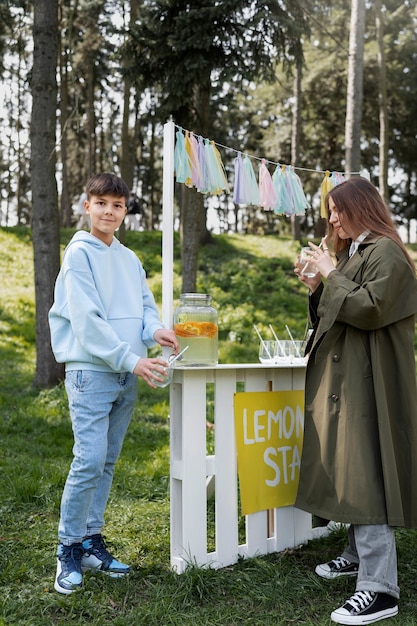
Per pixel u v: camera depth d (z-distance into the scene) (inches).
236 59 345.4
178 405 122.0
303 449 115.0
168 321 119.5
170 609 101.6
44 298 319.0
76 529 110.6
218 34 333.1
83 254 111.3
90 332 107.2
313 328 122.6
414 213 1104.2
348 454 105.7
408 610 105.3
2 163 1231.5
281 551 130.8
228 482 123.6
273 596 107.4
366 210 112.5
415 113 930.7
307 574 117.6
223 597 108.6
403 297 108.2
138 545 131.2
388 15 859.4
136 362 106.6
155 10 343.9
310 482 112.3
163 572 117.0
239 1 322.3
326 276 110.3
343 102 885.2
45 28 319.3
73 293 108.5
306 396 115.8
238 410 125.1
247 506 124.7
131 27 338.3
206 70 339.6
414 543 135.4
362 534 104.6
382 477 104.3
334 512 106.2
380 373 106.4
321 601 108.1
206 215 680.4
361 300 103.9
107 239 117.6
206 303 121.3
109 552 125.3
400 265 106.9
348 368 108.5
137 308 118.0
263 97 931.3
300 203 148.9
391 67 860.0
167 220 120.0
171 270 120.2
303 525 135.9
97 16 621.9
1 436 230.4
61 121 751.7
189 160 122.4
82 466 107.7
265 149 998.4
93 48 733.3
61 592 107.5
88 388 109.3
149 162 1152.8
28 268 573.3
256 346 415.2
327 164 956.0
